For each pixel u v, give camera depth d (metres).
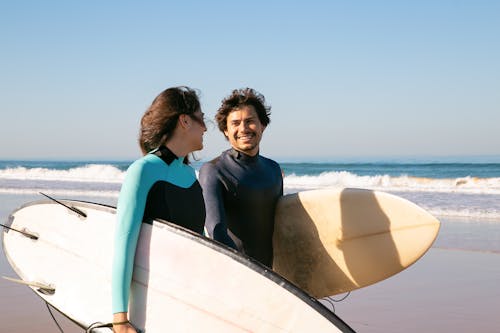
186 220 2.52
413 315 5.25
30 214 3.16
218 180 3.10
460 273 7.09
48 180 30.16
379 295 6.05
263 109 3.21
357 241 3.28
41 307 5.23
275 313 2.18
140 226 2.38
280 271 3.54
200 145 2.62
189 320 2.28
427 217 3.07
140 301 2.38
